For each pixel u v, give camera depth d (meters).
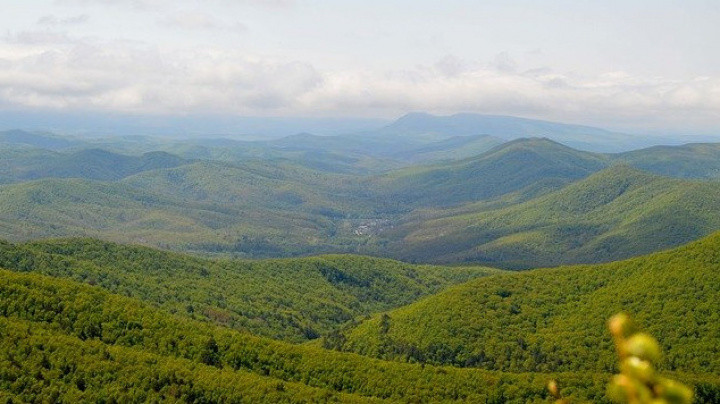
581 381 143.25
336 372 149.00
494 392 140.88
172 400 120.81
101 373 124.25
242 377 133.00
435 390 142.50
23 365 122.12
